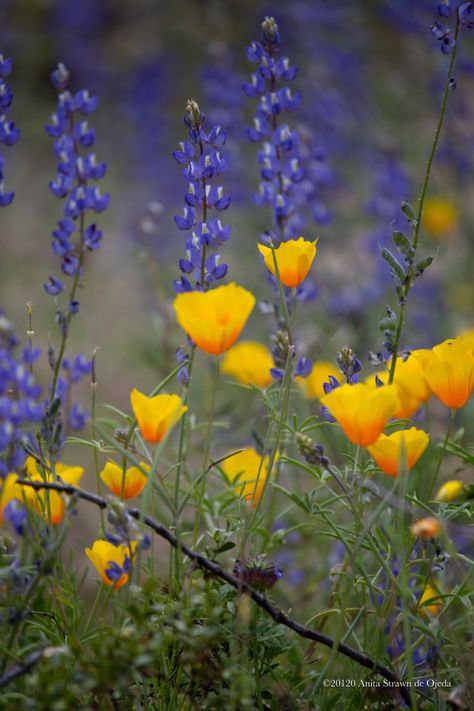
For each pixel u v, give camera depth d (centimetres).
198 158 218
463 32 379
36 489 209
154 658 208
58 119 218
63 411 230
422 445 208
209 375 279
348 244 368
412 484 237
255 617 211
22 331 412
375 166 360
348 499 211
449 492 214
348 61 420
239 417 266
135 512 208
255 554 224
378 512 207
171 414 209
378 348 303
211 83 355
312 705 211
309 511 213
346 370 218
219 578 213
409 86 420
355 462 212
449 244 362
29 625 214
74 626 213
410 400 220
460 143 374
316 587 237
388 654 219
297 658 214
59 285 216
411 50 435
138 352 341
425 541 217
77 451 317
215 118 348
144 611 206
